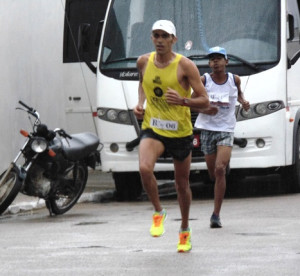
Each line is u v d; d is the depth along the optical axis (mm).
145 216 34469
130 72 40594
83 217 34875
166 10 41062
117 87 40594
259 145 39656
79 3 49781
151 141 24531
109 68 40938
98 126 41062
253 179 49500
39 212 37844
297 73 41625
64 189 35812
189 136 24703
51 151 33938
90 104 48406
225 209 35500
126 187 42500
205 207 36969
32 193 34531
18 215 37031
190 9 40781
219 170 30422
